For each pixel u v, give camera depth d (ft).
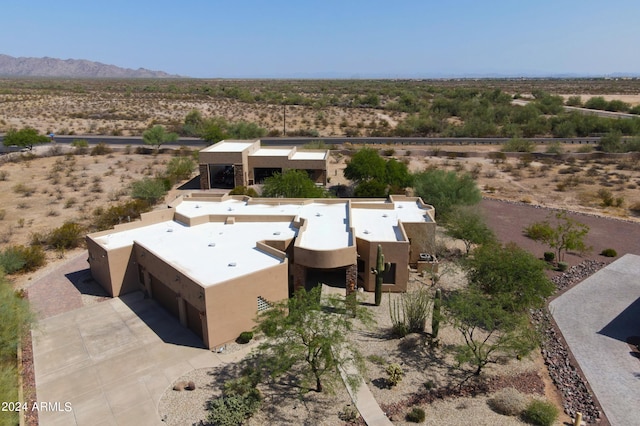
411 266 114.52
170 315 92.17
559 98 481.05
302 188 144.25
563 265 114.62
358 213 123.03
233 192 161.89
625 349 81.10
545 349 81.41
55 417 64.13
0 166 220.23
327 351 67.21
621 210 165.89
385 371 74.74
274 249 95.20
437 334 85.15
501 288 87.25
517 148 266.98
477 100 463.01
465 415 64.95
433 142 295.48
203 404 66.54
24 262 111.45
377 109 461.37
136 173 212.02
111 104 467.11
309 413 65.10
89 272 112.06
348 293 95.61
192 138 308.19
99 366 75.46
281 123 370.32
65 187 186.70
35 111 409.69
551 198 181.68
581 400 68.44
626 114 414.62
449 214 133.08
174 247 100.32
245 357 78.28
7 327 71.31
